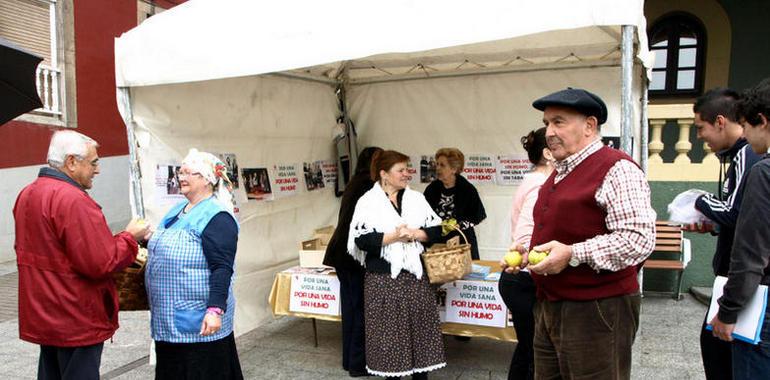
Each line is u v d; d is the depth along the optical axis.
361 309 3.96
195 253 2.70
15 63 2.38
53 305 2.67
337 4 3.24
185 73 3.60
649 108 6.01
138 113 3.91
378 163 3.62
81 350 2.74
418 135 5.76
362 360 3.96
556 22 2.68
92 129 9.50
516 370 3.14
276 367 4.19
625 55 2.64
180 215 2.88
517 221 3.06
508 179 5.41
